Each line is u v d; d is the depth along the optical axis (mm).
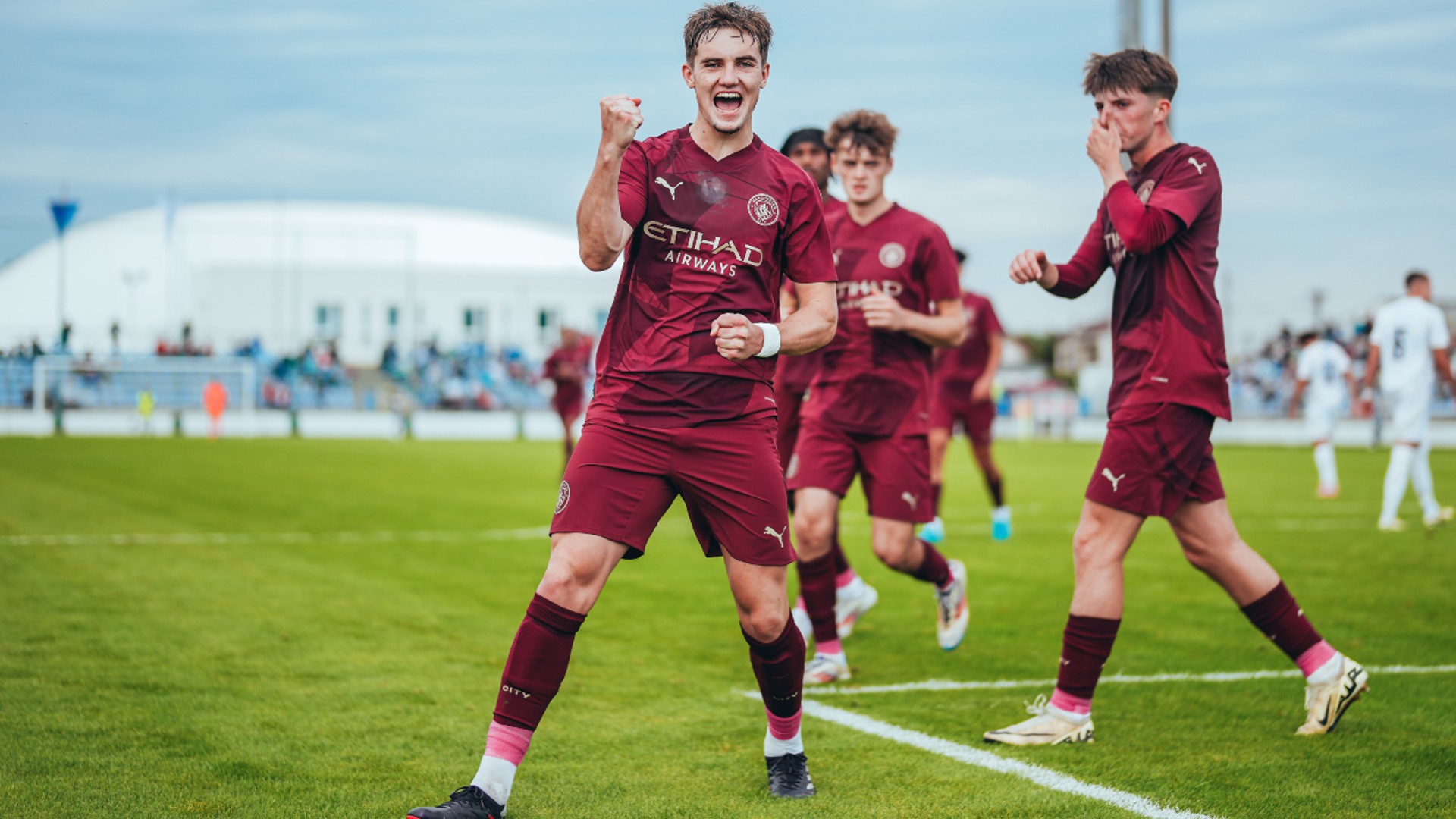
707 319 3104
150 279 48656
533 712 3041
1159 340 3812
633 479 3094
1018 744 3777
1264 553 8422
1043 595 6762
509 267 54938
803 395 5652
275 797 3191
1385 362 9953
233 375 32250
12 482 12711
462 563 7746
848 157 5000
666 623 5828
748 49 3076
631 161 3107
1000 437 33219
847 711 4242
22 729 3799
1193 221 3738
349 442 24219
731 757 3631
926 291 5031
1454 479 16109
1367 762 3580
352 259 52438
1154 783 3367
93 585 6594
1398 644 5359
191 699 4211
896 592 7031
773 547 3164
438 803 3164
